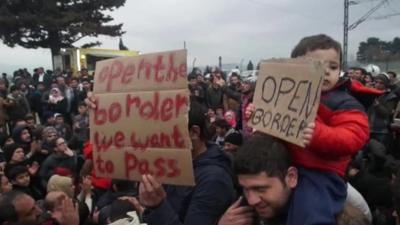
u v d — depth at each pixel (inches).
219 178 97.2
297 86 71.6
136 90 89.8
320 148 70.1
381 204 164.6
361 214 73.8
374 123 287.1
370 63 841.5
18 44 1427.2
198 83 498.3
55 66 1144.8
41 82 694.5
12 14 1375.5
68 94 551.8
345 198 74.5
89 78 692.7
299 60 71.7
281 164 70.7
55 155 291.3
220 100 469.4
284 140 72.9
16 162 266.8
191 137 101.8
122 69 93.0
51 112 547.5
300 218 70.1
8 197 135.0
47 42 1433.3
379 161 205.9
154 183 87.2
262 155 70.3
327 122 75.4
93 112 95.5
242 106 357.1
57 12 1401.3
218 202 96.0
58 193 150.5
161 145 86.0
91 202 220.1
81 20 1423.5
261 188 70.5
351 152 71.2
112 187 187.0
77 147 404.2
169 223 89.5
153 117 86.9
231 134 231.6
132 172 90.0
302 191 71.5
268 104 75.4
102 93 94.8
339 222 71.2
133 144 89.4
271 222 75.0
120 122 91.0
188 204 102.2
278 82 74.5
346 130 71.3
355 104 74.7
